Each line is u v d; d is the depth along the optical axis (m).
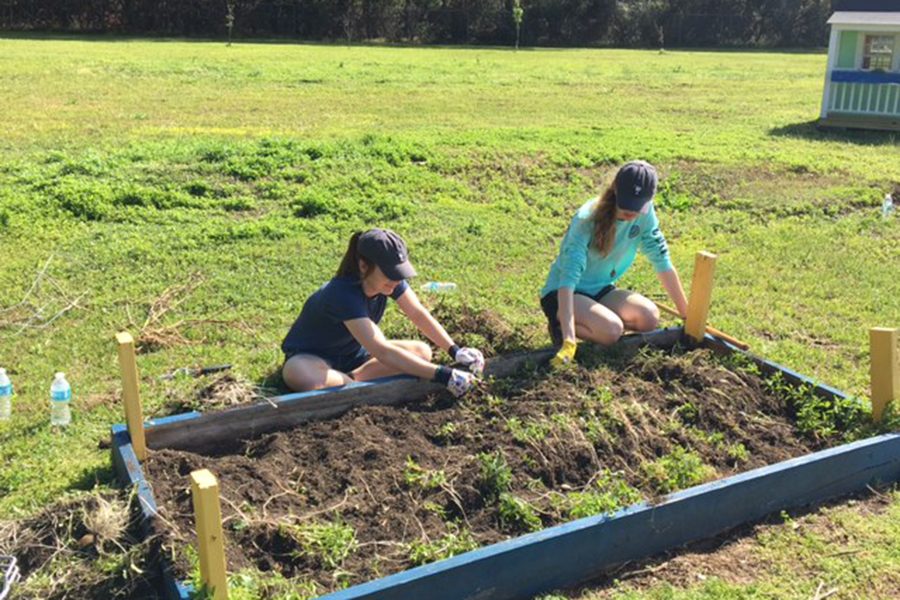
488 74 26.73
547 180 11.57
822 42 54.00
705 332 5.54
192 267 7.61
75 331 6.16
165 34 42.16
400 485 4.00
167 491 3.85
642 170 4.99
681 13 52.56
